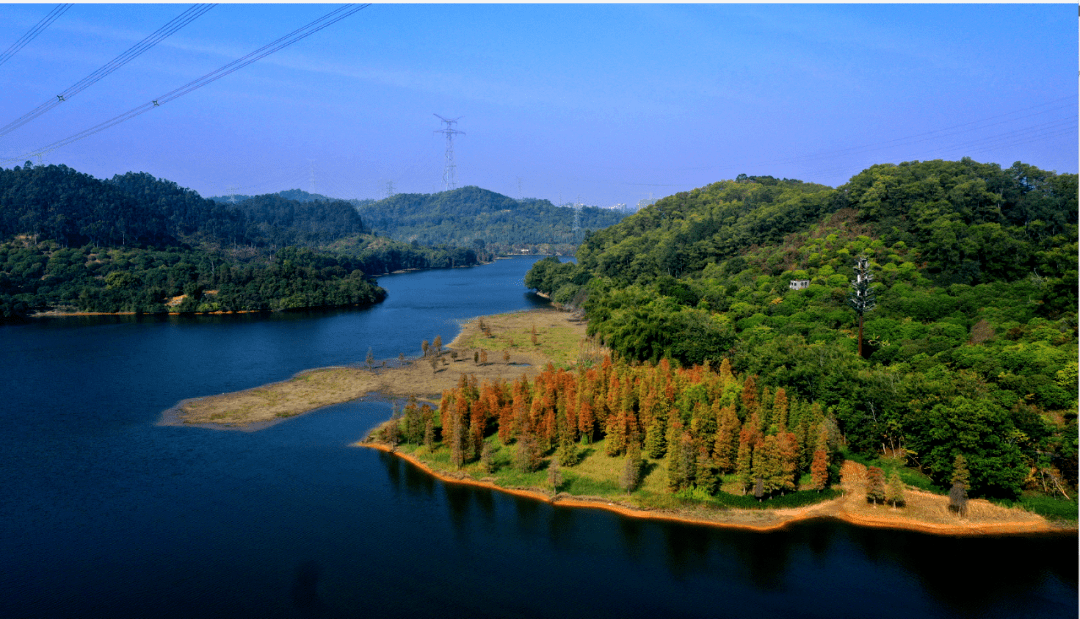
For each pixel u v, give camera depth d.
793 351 116.38
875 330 133.62
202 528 87.38
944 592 72.94
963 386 92.75
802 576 76.38
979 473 86.44
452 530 87.25
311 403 142.75
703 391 109.56
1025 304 129.62
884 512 87.62
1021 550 79.31
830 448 95.94
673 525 87.00
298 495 97.12
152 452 113.75
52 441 119.31
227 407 140.12
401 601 72.06
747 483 92.94
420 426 114.31
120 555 80.69
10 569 77.44
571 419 107.00
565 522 88.50
